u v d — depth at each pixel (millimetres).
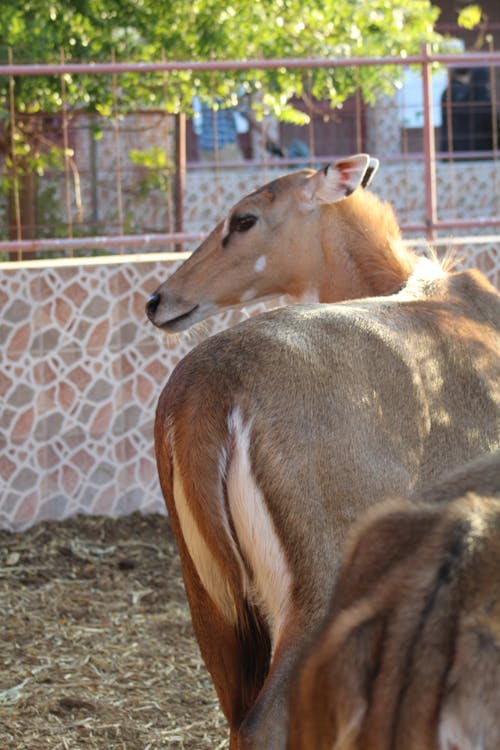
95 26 11922
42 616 6539
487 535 2160
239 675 3742
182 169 12555
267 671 3738
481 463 2801
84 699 5500
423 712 2016
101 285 8016
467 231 16484
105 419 8102
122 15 12000
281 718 3373
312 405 3621
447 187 18047
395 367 3826
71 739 5145
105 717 5359
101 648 6133
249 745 3367
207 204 17109
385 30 12391
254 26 11867
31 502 7965
